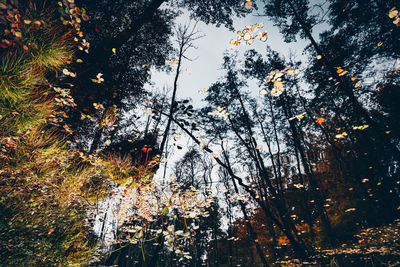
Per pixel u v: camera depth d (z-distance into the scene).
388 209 11.73
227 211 20.27
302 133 17.41
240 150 17.75
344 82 8.60
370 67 9.09
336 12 8.52
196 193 4.40
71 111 4.10
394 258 8.20
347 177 15.26
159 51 11.03
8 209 2.17
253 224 20.91
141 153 5.23
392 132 11.70
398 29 7.84
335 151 16.06
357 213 13.09
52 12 2.58
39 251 2.34
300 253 9.95
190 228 3.04
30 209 2.28
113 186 3.87
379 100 12.42
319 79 10.53
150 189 4.04
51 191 2.56
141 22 6.05
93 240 3.29
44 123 2.50
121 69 7.18
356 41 9.38
